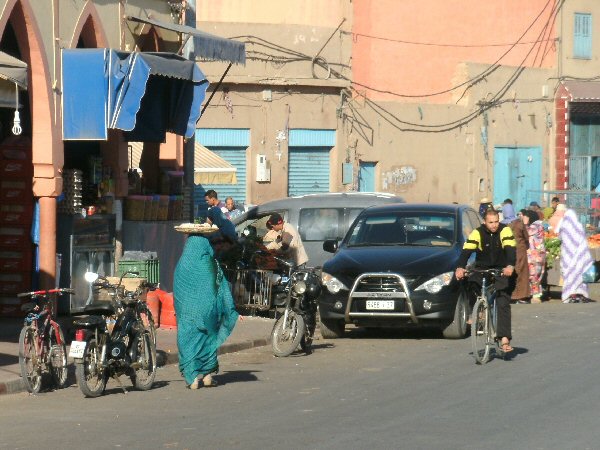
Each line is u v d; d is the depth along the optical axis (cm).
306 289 2419
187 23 3688
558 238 3866
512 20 6328
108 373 1919
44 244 2744
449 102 6034
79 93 2717
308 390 1917
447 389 1891
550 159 6600
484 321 2228
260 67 5228
